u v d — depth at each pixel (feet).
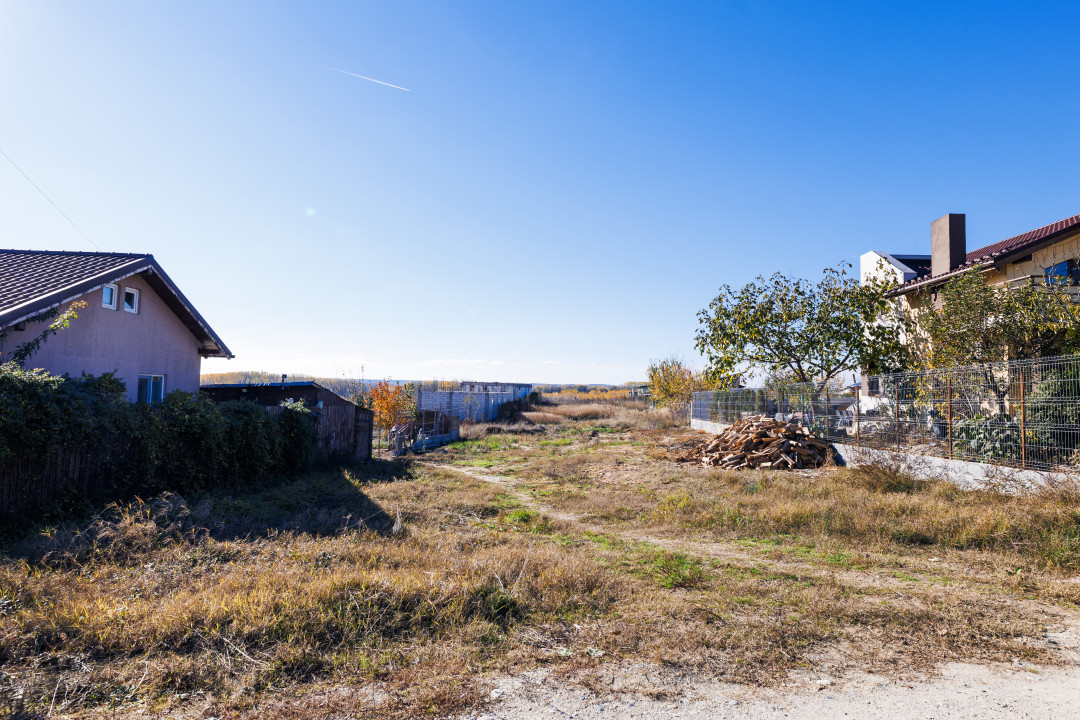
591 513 32.04
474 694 11.69
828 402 54.75
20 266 42.86
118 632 13.56
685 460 55.26
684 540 26.18
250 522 27.35
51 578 17.67
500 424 106.32
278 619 14.15
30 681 11.43
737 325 68.49
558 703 11.47
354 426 57.21
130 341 45.62
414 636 14.38
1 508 24.75
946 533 25.23
